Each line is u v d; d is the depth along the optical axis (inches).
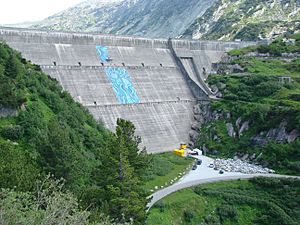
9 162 2255.2
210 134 5521.7
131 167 2706.7
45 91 3912.4
